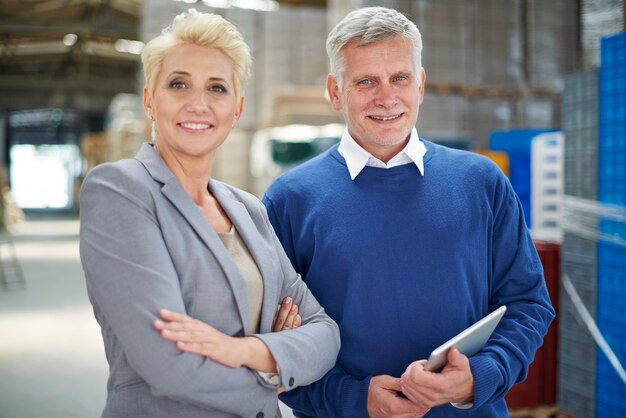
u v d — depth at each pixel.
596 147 2.79
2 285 8.32
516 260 1.64
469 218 1.59
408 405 1.42
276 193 1.71
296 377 1.28
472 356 1.46
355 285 1.57
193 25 1.28
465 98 6.29
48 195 31.16
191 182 1.34
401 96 1.55
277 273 1.39
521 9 6.43
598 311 2.82
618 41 2.65
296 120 6.53
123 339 1.15
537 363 3.21
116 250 1.17
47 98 22.53
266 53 8.06
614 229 2.70
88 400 3.92
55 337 5.54
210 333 1.17
